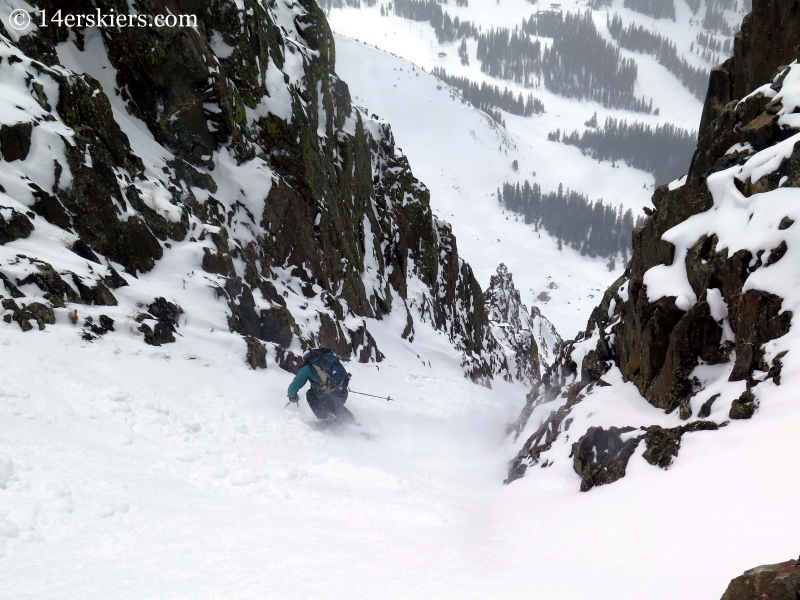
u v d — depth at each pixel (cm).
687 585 262
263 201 1323
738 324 498
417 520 423
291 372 984
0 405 488
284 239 1395
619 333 665
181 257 995
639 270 725
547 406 766
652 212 747
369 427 819
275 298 1222
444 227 2648
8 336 617
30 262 719
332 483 517
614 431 504
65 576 289
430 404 1182
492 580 290
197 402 685
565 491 487
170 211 1022
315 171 1551
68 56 1083
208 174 1227
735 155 642
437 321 2427
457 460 734
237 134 1302
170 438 560
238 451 570
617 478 434
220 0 1298
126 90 1145
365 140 2109
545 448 611
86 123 955
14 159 817
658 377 551
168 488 429
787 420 367
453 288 2631
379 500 462
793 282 467
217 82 1226
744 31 768
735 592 227
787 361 417
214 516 388
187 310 913
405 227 2317
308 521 398
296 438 664
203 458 523
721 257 534
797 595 209
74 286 750
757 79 750
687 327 525
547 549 352
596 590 268
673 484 373
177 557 319
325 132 1733
